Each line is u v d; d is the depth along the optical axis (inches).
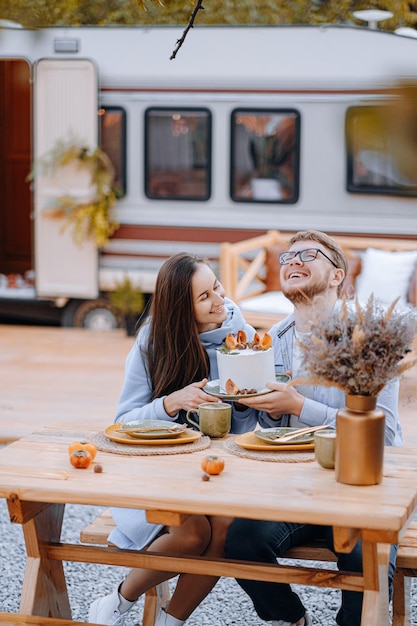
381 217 289.9
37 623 86.4
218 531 93.2
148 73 299.6
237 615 120.8
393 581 96.1
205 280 103.3
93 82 300.5
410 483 80.0
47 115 303.9
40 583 91.9
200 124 299.6
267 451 89.9
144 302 312.3
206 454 89.7
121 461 87.1
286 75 290.5
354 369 77.4
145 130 302.8
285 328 107.5
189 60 296.8
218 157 299.9
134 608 122.5
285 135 293.9
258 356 95.7
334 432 85.4
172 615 93.5
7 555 143.3
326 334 78.7
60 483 79.8
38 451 91.1
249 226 300.8
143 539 94.6
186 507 75.3
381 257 265.4
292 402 94.4
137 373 106.3
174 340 104.0
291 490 77.7
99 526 101.9
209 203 302.8
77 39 300.2
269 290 288.0
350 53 284.5
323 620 118.9
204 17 376.5
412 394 221.1
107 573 136.9
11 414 213.2
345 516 71.6
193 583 92.4
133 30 298.4
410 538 96.1
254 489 77.9
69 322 323.9
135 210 307.7
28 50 300.8
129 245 309.4
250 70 293.0
